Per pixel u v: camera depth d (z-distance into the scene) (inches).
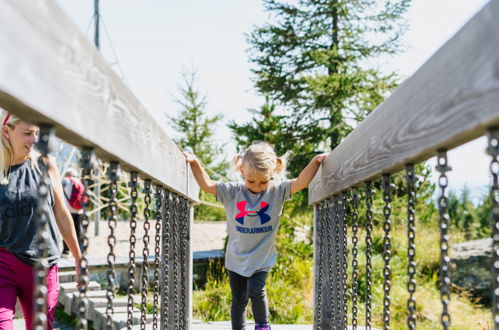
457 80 44.0
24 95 34.8
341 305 113.0
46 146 42.2
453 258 482.9
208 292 310.7
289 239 364.8
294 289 318.7
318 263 152.0
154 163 81.7
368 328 85.3
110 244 62.6
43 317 43.0
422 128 52.4
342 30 493.7
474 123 40.4
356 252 97.3
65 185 335.0
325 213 134.9
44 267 43.2
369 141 76.3
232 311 135.7
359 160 82.8
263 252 131.7
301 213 414.3
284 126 460.8
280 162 145.1
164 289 115.8
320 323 134.3
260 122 365.4
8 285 92.8
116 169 62.9
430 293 375.9
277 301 290.4
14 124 91.9
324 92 463.8
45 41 38.2
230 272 135.8
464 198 702.5
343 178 96.7
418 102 54.0
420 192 487.5
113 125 56.6
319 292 136.2
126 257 374.0
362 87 468.1
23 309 96.8
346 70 457.7
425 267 432.1
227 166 912.3
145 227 86.9
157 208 100.7
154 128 81.7
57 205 98.6
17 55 34.0
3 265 92.8
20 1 34.5
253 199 133.2
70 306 253.8
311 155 459.2
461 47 43.3
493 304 45.2
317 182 135.0
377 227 426.9
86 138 47.1
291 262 341.1
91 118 48.6
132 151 65.9
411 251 61.2
